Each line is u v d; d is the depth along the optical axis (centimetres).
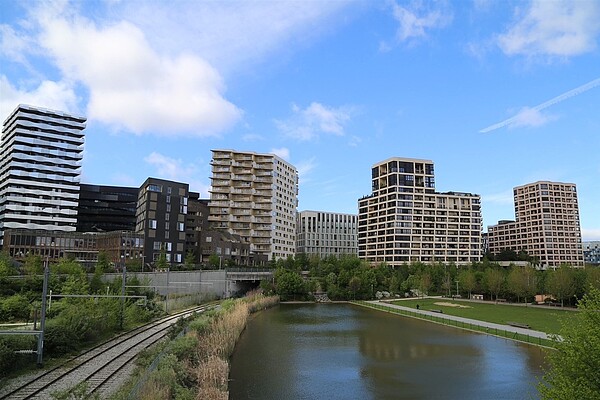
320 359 4772
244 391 3581
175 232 14662
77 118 18562
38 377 3123
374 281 13375
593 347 1975
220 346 4334
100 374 3253
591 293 2239
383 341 5878
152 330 5531
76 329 4350
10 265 8525
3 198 17288
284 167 19925
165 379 2647
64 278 7588
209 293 10250
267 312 9406
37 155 17550
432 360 4744
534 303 10950
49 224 17312
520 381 3925
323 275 14138
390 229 19862
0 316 5500
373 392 3603
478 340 5969
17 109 17550
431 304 11194
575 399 1877
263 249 18288
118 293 7144
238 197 18512
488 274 12375
